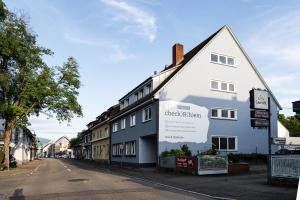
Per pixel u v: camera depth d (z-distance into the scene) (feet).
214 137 104.06
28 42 114.52
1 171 107.55
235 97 109.60
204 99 104.42
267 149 111.65
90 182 64.54
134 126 120.26
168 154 92.89
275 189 48.96
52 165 153.17
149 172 89.45
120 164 135.95
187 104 101.71
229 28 111.45
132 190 51.42
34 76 117.80
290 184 52.16
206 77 105.91
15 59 113.29
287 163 52.90
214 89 106.32
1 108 110.83
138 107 112.68
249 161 103.81
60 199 43.68
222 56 110.01
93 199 42.96
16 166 136.56
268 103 67.87
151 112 104.27
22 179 77.15
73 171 101.76
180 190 51.37
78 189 53.67
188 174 78.13
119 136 140.77
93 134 219.82
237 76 111.04
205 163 75.72
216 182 60.34
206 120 103.55
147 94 114.83
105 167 125.49
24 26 112.47
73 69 126.93
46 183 65.72
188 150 96.43
